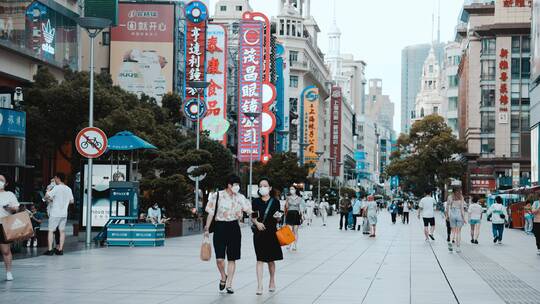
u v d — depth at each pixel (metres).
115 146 32.12
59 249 23.16
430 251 27.81
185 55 72.88
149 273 18.34
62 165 59.88
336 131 168.25
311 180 105.38
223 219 14.91
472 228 33.69
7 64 48.78
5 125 28.44
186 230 37.81
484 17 120.81
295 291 15.43
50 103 47.84
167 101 58.84
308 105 130.50
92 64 28.33
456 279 18.05
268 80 87.94
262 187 15.27
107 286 15.65
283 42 140.75
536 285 16.94
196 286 15.91
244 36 86.06
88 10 63.56
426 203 34.28
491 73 113.19
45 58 53.44
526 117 111.44
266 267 20.77
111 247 27.22
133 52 71.44
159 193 37.12
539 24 74.62
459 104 147.50
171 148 47.72
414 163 118.00
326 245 30.92
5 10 47.72
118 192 30.31
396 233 42.78
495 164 111.56
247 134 85.44
